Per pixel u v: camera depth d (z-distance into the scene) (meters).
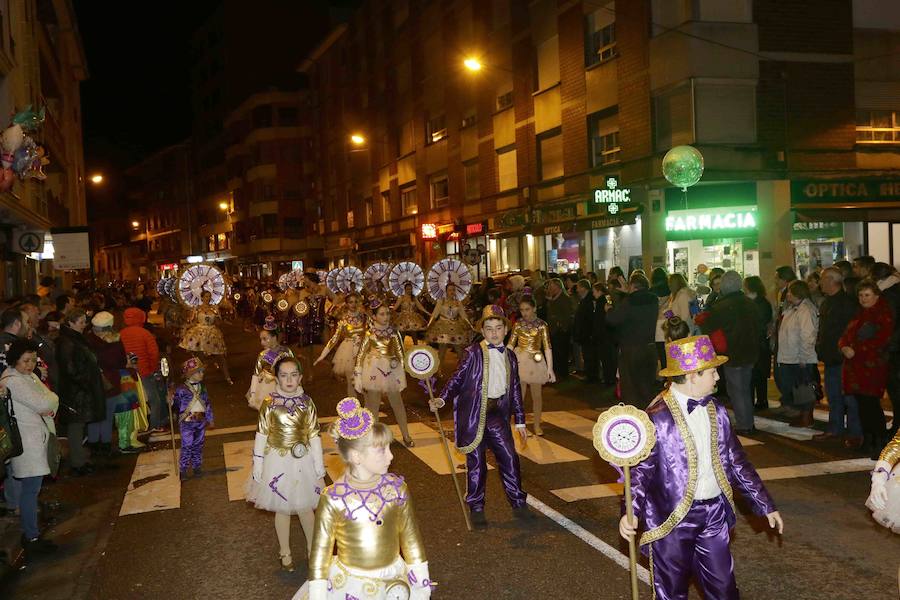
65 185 39.19
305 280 21.56
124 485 9.04
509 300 17.16
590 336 14.89
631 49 22.45
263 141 65.38
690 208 21.81
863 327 8.72
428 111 38.66
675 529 4.12
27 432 6.83
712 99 20.72
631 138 22.73
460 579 5.82
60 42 39.00
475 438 6.99
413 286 19.14
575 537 6.62
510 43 29.92
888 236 22.31
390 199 44.50
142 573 6.25
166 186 93.12
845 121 21.77
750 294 12.12
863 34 21.95
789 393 11.12
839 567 5.80
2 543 6.53
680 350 4.12
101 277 50.47
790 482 8.03
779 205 21.30
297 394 6.05
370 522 3.67
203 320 17.12
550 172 27.92
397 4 41.81
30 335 9.31
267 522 7.41
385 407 13.41
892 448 4.16
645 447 3.91
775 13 21.00
